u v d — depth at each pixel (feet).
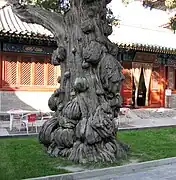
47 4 33.99
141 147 33.35
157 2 50.55
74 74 28.04
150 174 24.95
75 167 25.02
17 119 46.11
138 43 60.49
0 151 30.35
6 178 22.17
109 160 26.17
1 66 52.90
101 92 27.27
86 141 26.35
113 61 27.76
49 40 52.44
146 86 70.13
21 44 54.13
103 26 28.71
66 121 27.22
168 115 63.16
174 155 30.17
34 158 27.53
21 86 54.75
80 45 27.84
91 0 27.45
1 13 55.72
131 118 56.59
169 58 73.67
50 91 56.90
